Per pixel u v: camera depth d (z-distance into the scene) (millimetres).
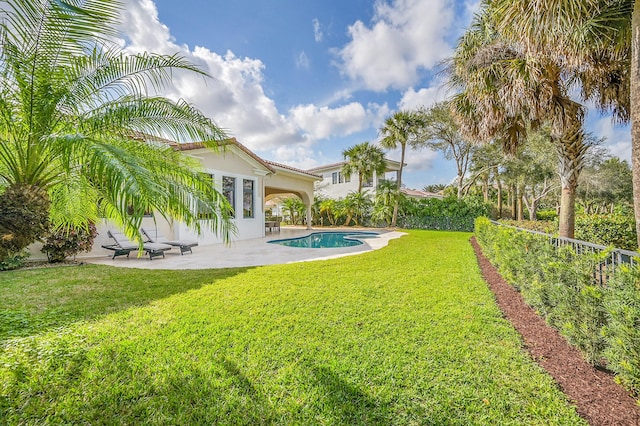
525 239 4551
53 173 4262
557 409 2314
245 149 14672
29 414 2232
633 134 3293
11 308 4484
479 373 2799
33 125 3904
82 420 2211
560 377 2730
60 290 5484
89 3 3252
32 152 3961
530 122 7188
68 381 2621
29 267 7738
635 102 3264
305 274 6867
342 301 4875
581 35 4516
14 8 3131
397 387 2611
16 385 2461
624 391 2475
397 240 14570
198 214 4332
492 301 4852
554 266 3318
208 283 6039
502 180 27422
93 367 2855
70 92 4062
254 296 5148
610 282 2588
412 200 24172
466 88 7184
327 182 34188
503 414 2287
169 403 2402
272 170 16969
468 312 4352
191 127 4883
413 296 5141
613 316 2441
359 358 3074
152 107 4500
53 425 2150
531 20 4082
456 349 3250
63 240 8102
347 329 3777
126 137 4535
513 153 7992
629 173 24109
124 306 4617
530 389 2561
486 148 23875
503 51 6316
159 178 3826
